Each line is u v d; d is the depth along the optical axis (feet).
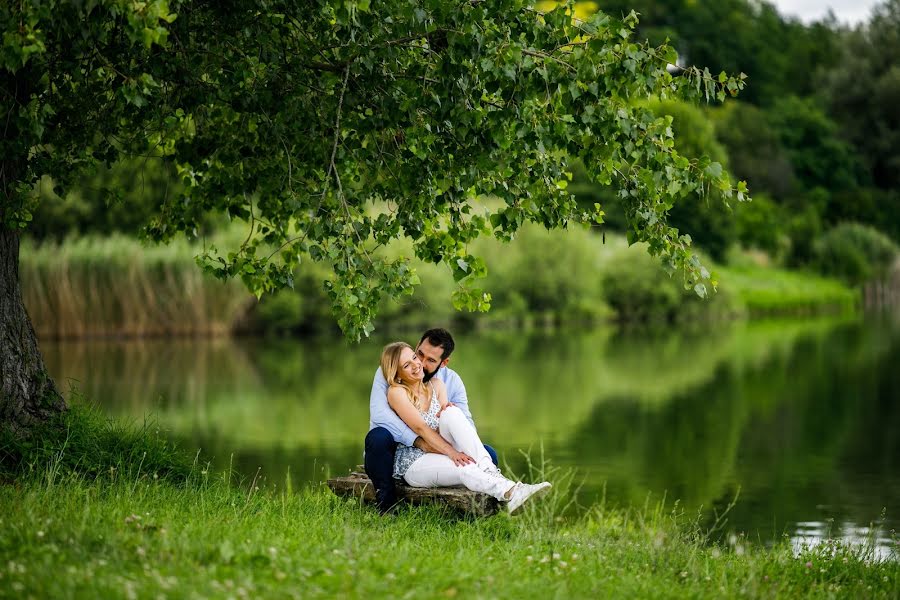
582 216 25.53
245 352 98.43
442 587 16.56
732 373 84.17
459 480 24.25
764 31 337.93
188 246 110.73
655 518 33.60
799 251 222.07
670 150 23.31
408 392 25.02
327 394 68.90
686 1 305.73
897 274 225.76
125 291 108.68
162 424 53.26
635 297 153.38
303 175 27.02
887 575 22.09
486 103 23.48
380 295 23.49
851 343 114.73
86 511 19.43
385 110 24.50
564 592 16.93
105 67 23.58
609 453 48.26
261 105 25.29
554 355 99.19
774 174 249.96
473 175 24.14
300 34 25.53
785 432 54.85
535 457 46.96
